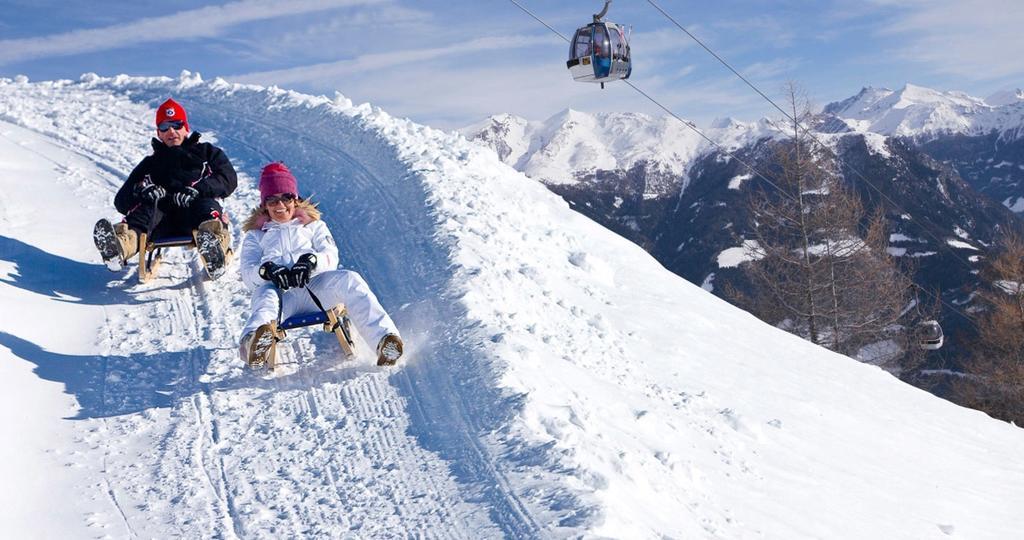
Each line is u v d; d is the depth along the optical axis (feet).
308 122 38.04
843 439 25.12
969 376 115.55
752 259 104.17
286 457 14.46
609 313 27.71
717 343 29.96
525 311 22.21
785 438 23.16
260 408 16.12
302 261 17.20
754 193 104.53
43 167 31.37
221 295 21.72
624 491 13.73
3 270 21.45
